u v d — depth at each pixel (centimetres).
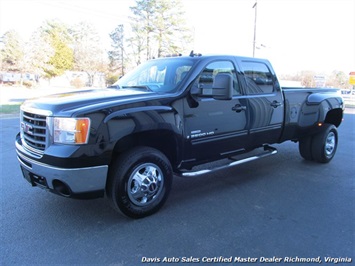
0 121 1202
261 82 513
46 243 322
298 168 607
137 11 5016
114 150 363
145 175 372
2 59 4712
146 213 379
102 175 334
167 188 397
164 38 5009
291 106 564
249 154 681
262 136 520
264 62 524
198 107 414
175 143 398
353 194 471
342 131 1118
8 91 3391
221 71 454
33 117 354
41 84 5081
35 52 4606
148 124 358
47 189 346
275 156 704
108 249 312
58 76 5353
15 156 654
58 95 399
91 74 5703
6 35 4722
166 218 380
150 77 461
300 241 332
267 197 454
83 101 347
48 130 329
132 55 5297
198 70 421
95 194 340
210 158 454
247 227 361
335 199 450
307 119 598
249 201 438
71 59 5456
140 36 5012
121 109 344
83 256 300
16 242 323
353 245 326
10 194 448
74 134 317
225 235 342
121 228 354
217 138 444
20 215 383
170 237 336
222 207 416
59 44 5231
